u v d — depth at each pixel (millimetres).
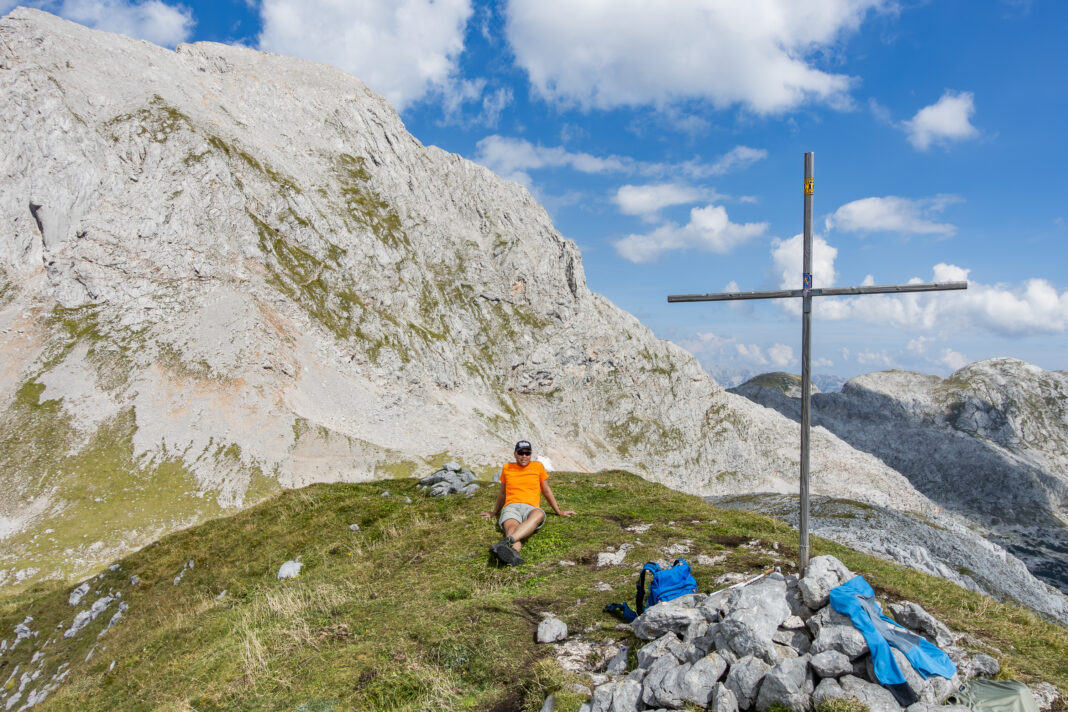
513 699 7219
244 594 15156
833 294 8219
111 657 14961
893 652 6188
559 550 12797
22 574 80312
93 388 116875
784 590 7492
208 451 113438
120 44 176500
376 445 133500
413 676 7961
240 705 8172
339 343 161875
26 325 122812
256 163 178250
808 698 6020
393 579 12352
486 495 18500
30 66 141125
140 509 97438
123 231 138750
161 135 157125
